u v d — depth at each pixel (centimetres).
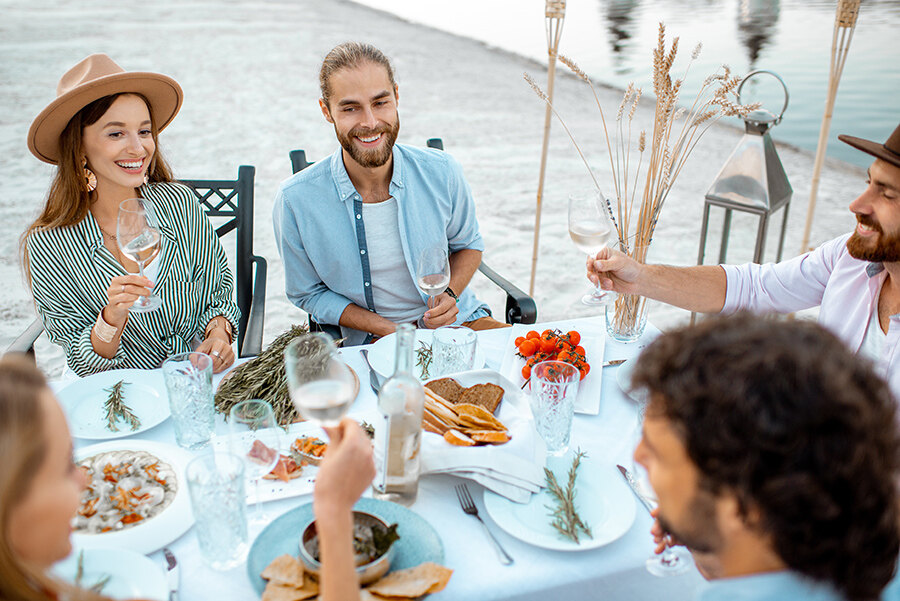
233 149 702
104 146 210
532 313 246
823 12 1168
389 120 246
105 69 211
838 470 72
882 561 78
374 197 263
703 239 318
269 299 428
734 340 79
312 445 154
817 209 577
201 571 125
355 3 1912
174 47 1209
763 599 80
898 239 163
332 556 100
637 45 1187
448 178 269
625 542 132
